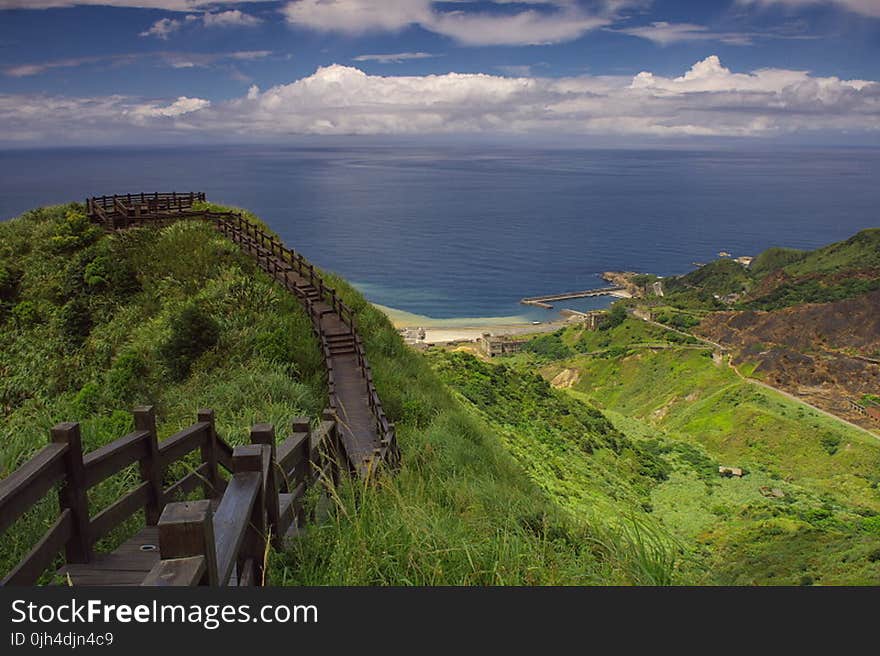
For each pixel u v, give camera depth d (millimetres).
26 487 3502
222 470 7289
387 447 10195
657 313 177625
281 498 4902
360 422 15125
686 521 42906
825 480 87875
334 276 29469
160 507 5141
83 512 4176
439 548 4438
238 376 15734
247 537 3545
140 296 24281
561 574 4453
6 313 25156
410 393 18844
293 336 19906
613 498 30422
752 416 106750
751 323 155875
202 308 21188
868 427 101625
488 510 7746
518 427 40188
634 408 129500
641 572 4535
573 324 194625
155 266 25812
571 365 149125
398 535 4539
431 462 12039
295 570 4332
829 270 197750
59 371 21297
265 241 31766
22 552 4617
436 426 16000
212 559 2283
